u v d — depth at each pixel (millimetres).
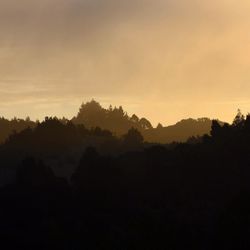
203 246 74812
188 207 87250
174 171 97625
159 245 75000
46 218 85750
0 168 124250
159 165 99062
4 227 83375
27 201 89312
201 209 85875
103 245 75812
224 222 73625
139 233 76500
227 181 93750
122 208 87500
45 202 89250
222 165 97875
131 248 74750
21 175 96562
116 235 77312
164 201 89812
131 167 100375
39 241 79688
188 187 93875
